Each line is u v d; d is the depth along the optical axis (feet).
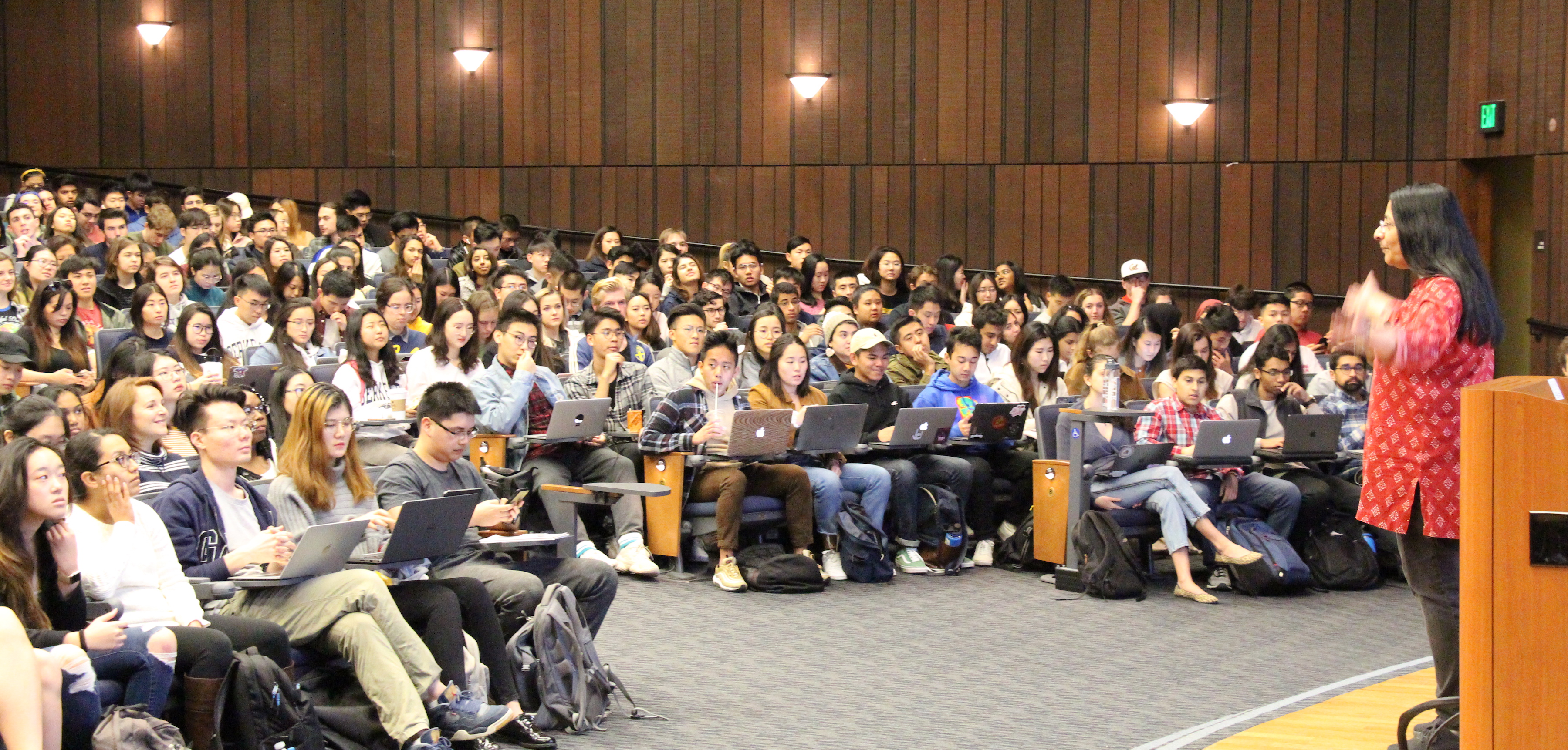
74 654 10.88
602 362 22.80
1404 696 15.34
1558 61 32.71
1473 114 36.29
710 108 42.09
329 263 29.25
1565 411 8.32
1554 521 8.33
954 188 40.75
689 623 18.51
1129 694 15.71
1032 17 40.11
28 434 13.30
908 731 14.21
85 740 10.97
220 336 23.45
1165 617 19.70
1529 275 35.22
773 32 41.63
